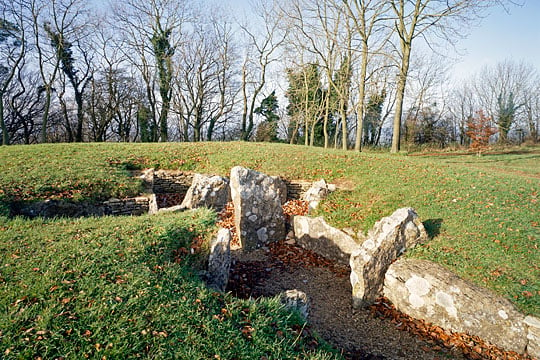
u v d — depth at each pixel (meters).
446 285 5.01
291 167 12.53
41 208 7.83
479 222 7.10
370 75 18.88
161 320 3.18
